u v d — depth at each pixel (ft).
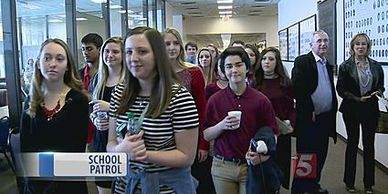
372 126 13.05
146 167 5.02
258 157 7.07
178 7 46.16
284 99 11.18
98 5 21.02
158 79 4.98
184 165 5.04
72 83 6.60
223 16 56.80
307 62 12.21
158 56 4.93
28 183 5.96
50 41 6.53
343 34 19.66
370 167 13.11
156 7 38.34
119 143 5.06
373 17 15.64
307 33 27.78
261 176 7.11
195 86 9.22
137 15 31.24
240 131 7.47
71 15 16.97
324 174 15.24
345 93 13.08
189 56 16.05
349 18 18.71
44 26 15.39
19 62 13.93
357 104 13.02
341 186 13.85
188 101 5.02
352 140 13.29
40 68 6.39
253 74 11.16
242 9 48.62
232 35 57.93
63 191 6.01
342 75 13.19
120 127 5.09
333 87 12.63
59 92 6.48
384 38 14.58
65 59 6.47
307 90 12.15
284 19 39.29
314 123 12.37
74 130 6.30
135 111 5.10
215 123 7.77
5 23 13.64
